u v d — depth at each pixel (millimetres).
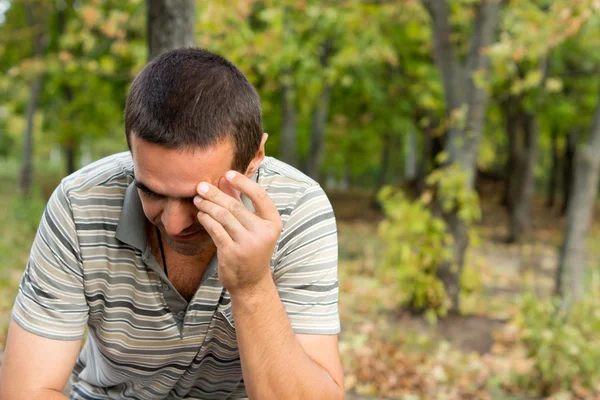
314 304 1435
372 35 7801
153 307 1386
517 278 8297
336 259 1482
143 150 1085
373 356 4781
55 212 1350
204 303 1381
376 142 18547
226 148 1115
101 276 1359
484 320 5852
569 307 5176
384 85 12453
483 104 5812
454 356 4891
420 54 11188
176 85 1073
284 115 10562
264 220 1178
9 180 26312
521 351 5062
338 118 14188
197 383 1651
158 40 2904
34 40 12461
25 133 13586
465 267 6203
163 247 1347
